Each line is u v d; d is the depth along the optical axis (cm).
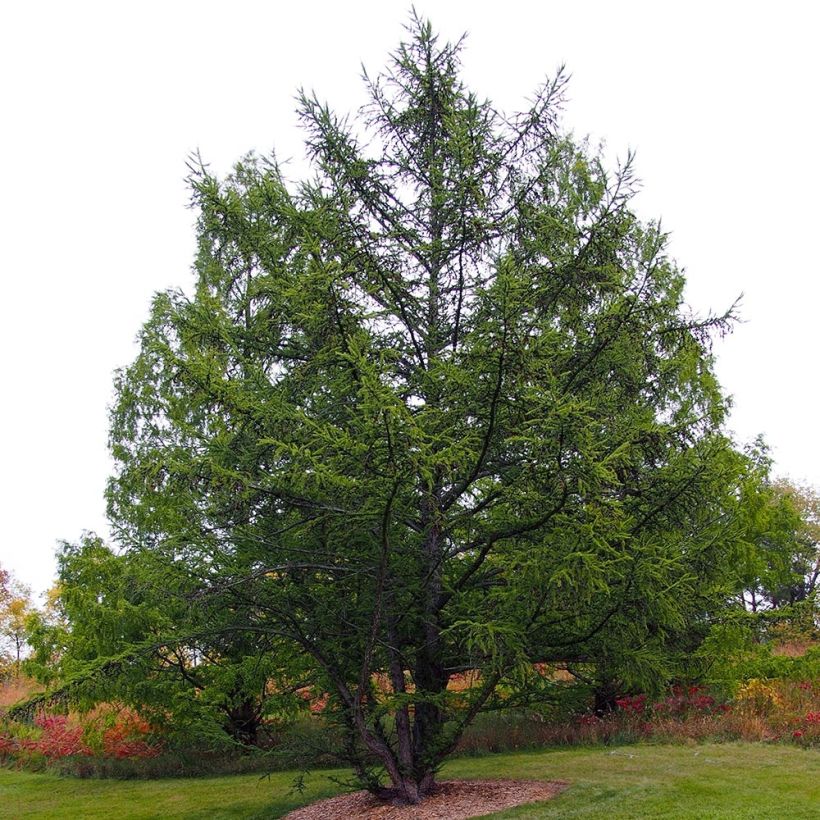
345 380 881
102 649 1356
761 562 1409
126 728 1664
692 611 924
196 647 1186
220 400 862
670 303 934
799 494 3406
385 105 1104
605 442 850
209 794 1309
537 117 1046
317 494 857
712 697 1427
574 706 965
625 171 914
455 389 870
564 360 912
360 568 904
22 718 942
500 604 841
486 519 935
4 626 3584
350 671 992
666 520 891
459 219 991
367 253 969
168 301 1230
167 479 964
